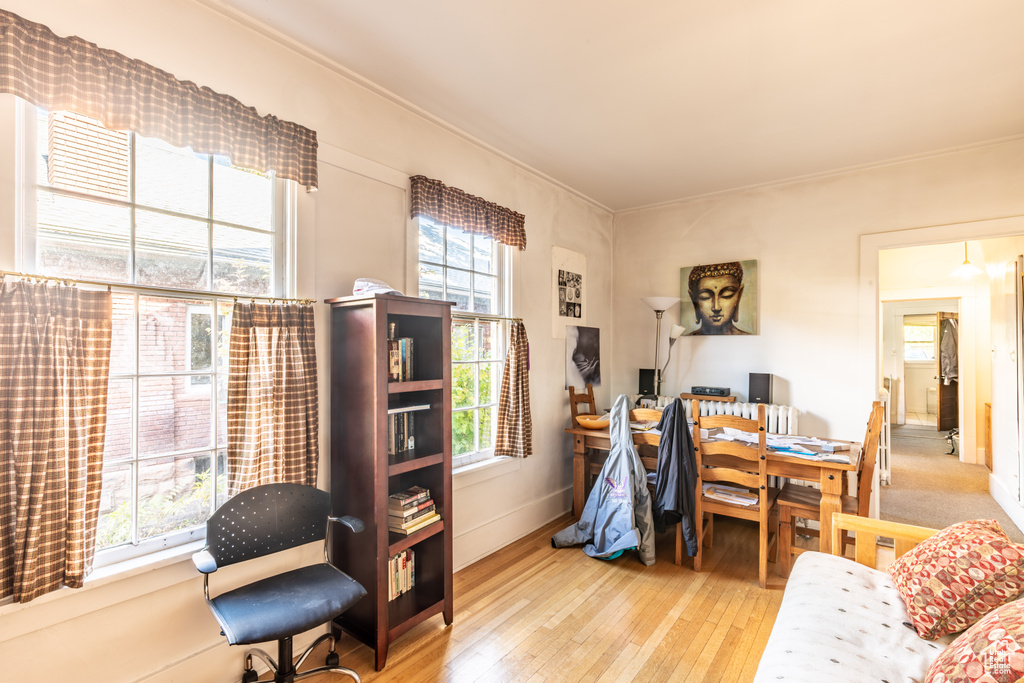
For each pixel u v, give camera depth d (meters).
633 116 2.88
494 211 3.27
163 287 1.79
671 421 3.01
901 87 2.54
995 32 2.08
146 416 1.77
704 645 2.23
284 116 2.15
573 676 2.02
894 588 1.88
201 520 1.91
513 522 3.52
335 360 2.26
